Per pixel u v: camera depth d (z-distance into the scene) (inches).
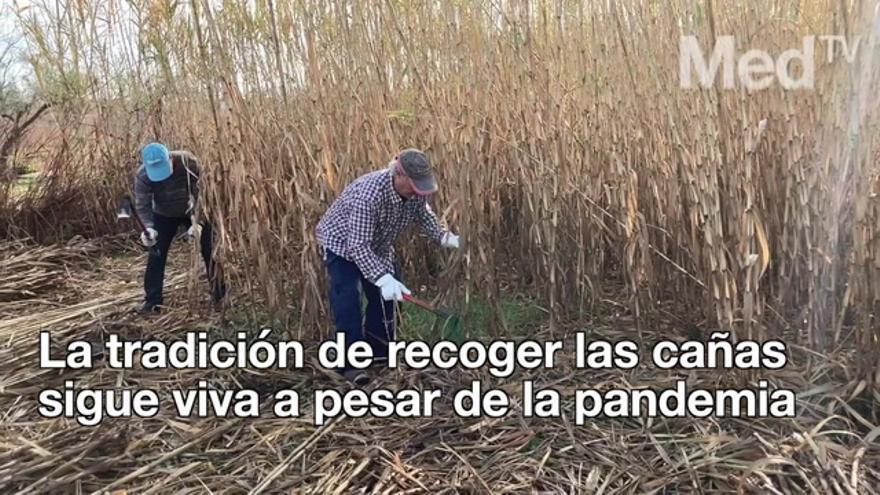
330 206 149.5
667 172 142.9
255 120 157.8
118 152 291.0
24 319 187.0
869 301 113.8
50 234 296.5
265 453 116.4
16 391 138.3
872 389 115.3
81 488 107.3
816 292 123.8
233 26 152.4
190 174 176.6
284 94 154.6
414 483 105.3
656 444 109.3
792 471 99.8
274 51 152.3
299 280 161.8
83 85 272.5
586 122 149.9
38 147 299.1
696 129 124.9
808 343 125.7
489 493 101.7
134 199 185.5
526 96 149.8
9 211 291.9
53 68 267.3
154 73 218.7
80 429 120.9
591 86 148.8
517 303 167.8
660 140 142.6
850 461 101.7
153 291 188.7
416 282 174.1
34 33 258.4
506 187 171.9
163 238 187.0
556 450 112.6
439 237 147.7
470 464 109.8
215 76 153.9
